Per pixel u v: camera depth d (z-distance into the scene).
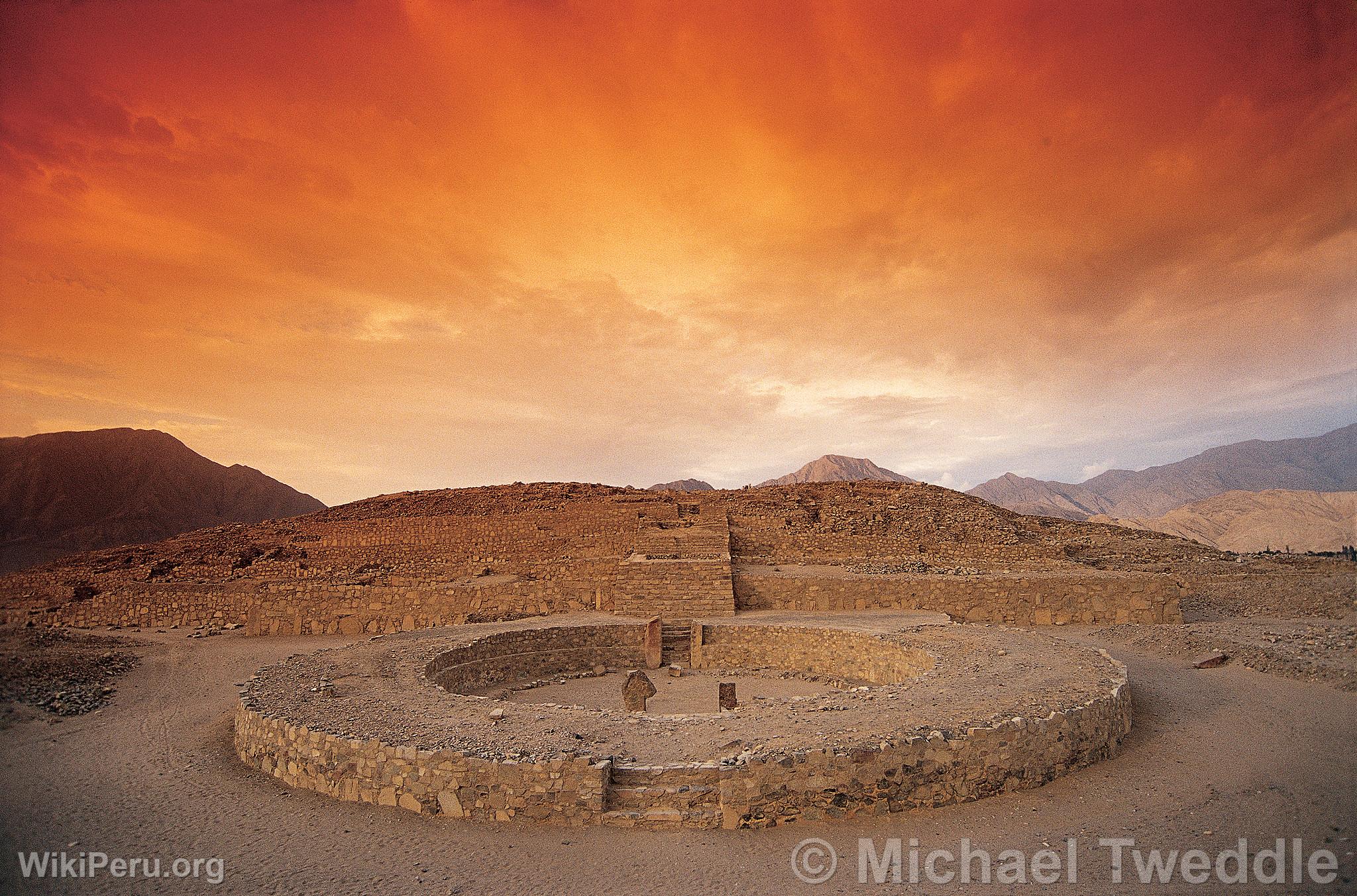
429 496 55.88
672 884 10.62
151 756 16.61
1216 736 16.45
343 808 13.39
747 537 41.72
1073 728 14.59
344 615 35.00
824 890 10.40
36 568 42.41
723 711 18.39
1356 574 35.62
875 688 17.72
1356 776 13.73
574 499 53.00
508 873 10.98
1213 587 36.38
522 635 28.03
